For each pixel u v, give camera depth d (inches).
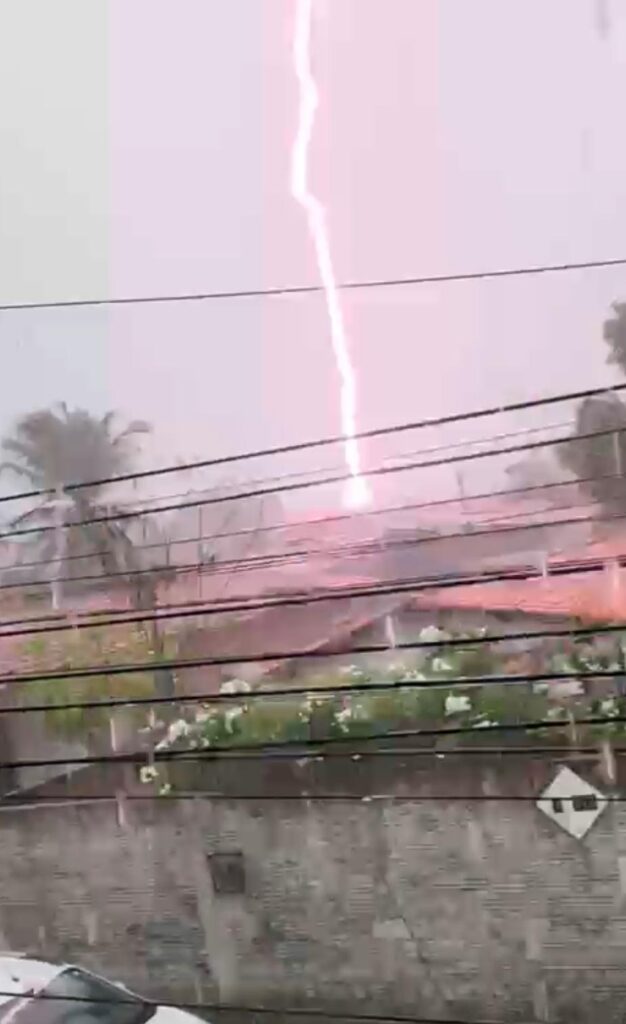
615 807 481.4
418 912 487.2
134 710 516.1
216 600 521.7
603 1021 469.1
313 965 488.4
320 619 514.9
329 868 494.9
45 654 525.0
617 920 474.9
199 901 498.3
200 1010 490.3
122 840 507.2
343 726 503.8
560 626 499.5
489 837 488.1
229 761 507.5
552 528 506.3
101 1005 490.9
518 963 478.3
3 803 514.6
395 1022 480.7
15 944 503.8
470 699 499.5
